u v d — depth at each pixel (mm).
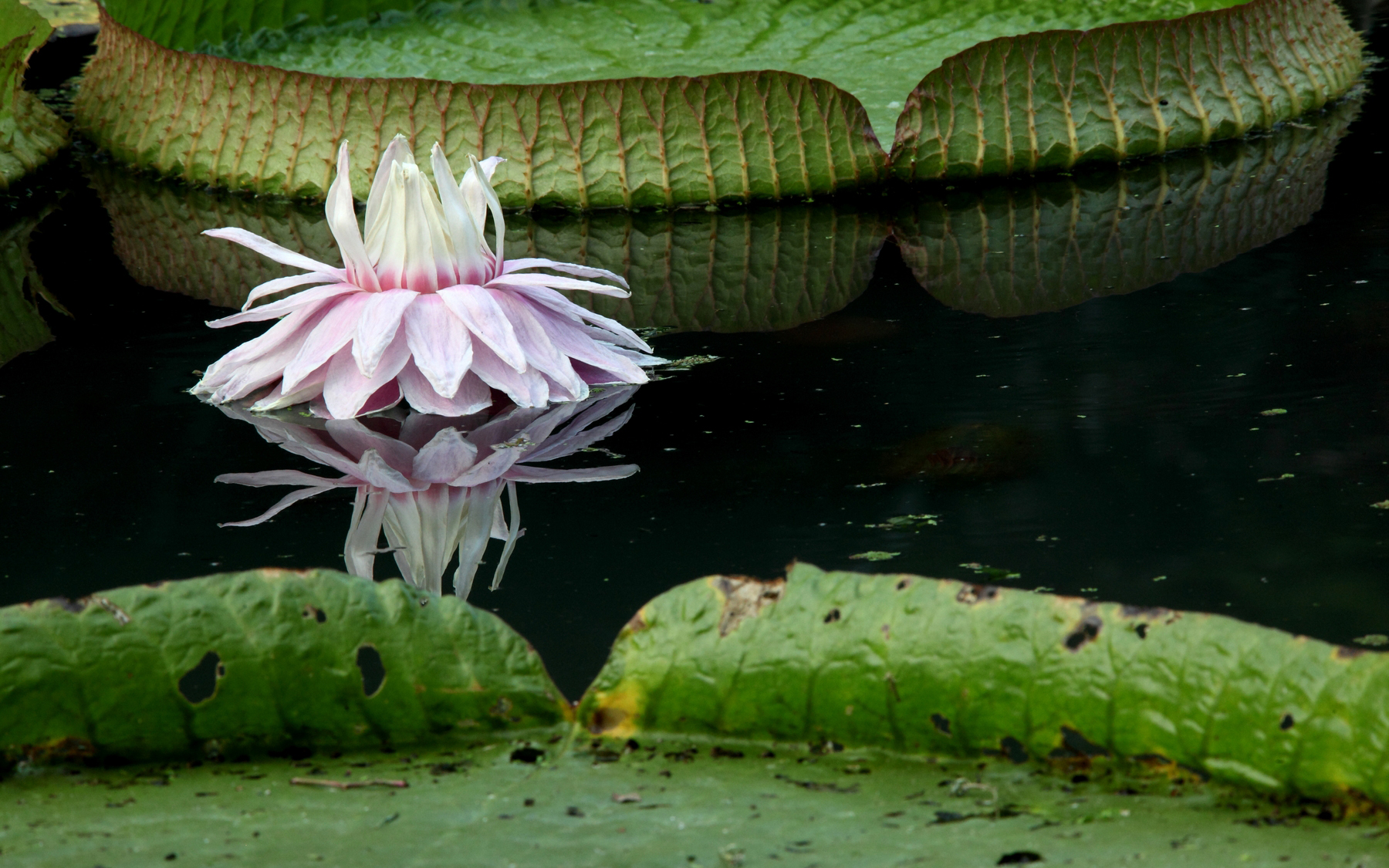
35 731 4922
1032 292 5402
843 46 6605
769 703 4930
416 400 5242
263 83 5719
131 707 4926
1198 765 4891
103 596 4938
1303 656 4809
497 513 5113
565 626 5012
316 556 5074
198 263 5570
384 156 5215
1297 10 5809
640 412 5234
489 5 7230
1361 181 5590
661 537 5082
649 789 4898
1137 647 4902
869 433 5184
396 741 4938
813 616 4938
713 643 4938
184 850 4523
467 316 5215
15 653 4922
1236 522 5055
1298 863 4172
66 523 5109
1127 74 5688
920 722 4918
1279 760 4738
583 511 5113
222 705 4930
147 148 5816
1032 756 4910
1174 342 5277
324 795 4898
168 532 5098
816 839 4512
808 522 5086
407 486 5145
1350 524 5047
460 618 4949
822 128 5660
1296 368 5215
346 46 6727
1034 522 5070
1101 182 5664
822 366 5293
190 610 4941
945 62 5656
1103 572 5023
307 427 5223
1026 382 5238
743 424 5207
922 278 5457
